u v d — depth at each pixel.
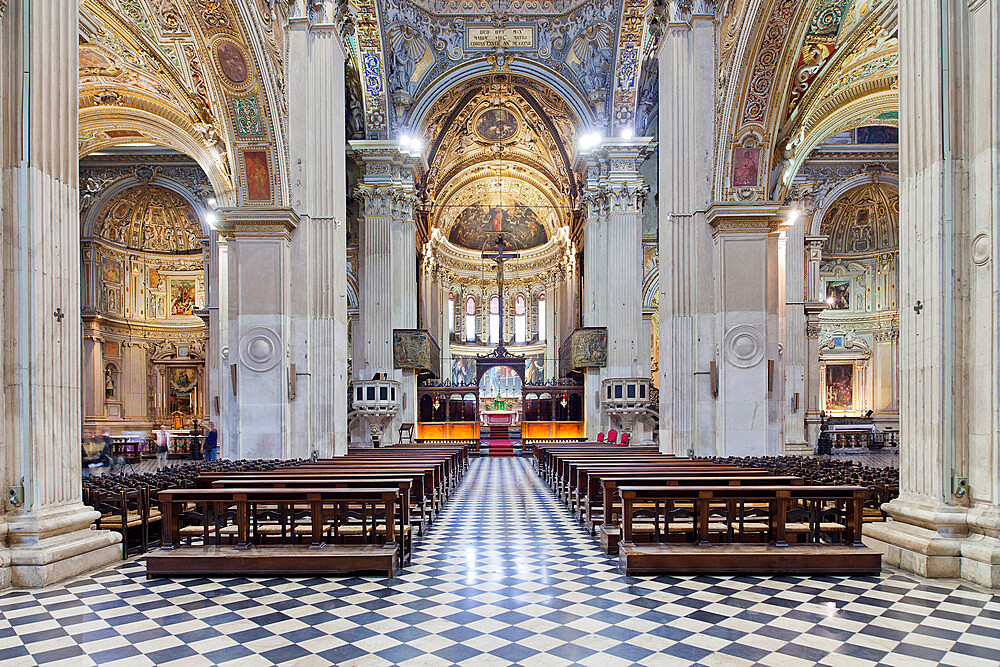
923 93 6.74
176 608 5.61
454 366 40.53
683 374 13.24
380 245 23.12
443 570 7.02
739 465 10.70
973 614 5.30
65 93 6.95
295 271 13.31
